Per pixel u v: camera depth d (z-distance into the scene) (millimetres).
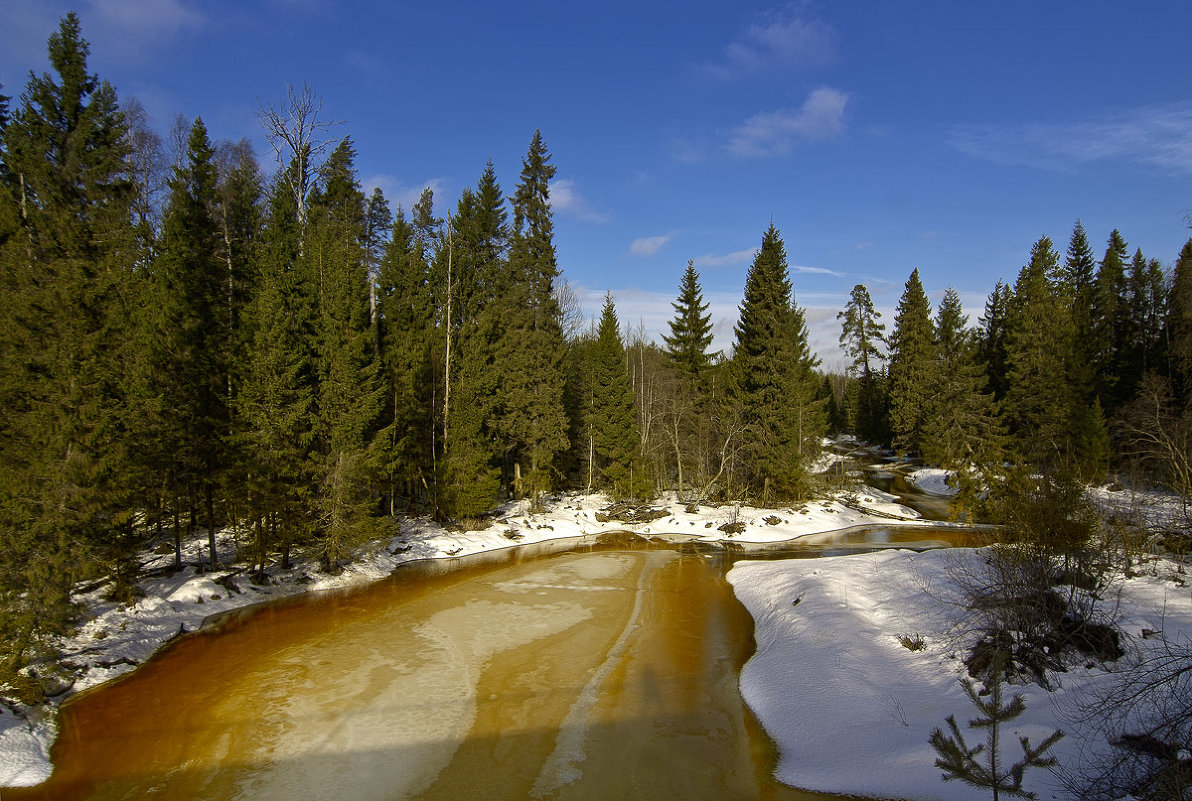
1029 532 13523
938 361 55281
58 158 23359
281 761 12047
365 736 13023
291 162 26344
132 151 25172
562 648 18188
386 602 22578
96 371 15375
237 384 22484
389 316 32781
